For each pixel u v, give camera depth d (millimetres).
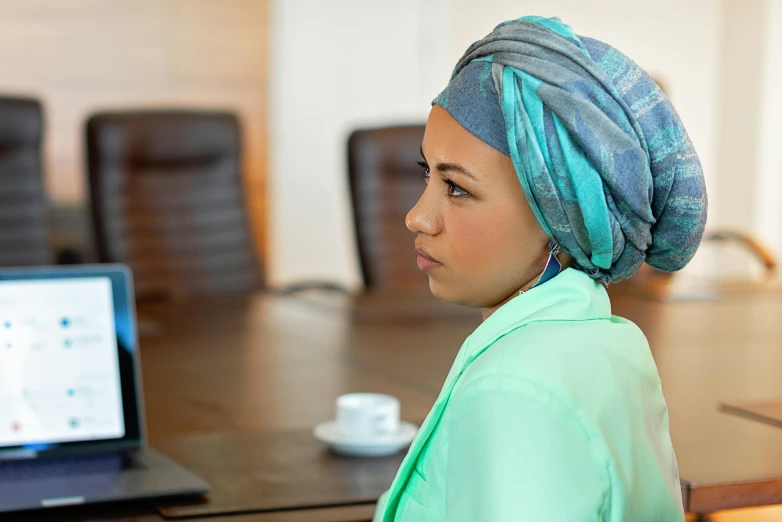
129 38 5488
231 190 3877
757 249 4246
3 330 1501
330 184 6332
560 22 926
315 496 1374
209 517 1302
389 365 2328
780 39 6730
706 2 7000
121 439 1531
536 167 863
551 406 815
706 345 2576
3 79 5230
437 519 882
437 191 955
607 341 906
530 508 782
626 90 897
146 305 3193
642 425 891
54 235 4871
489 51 909
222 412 1863
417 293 3465
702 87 7062
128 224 3646
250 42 5773
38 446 1488
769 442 1621
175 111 3801
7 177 3467
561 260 961
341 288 3689
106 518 1287
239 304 3248
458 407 849
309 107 6223
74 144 5406
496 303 985
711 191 7117
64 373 1519
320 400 1970
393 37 6363
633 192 884
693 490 1386
